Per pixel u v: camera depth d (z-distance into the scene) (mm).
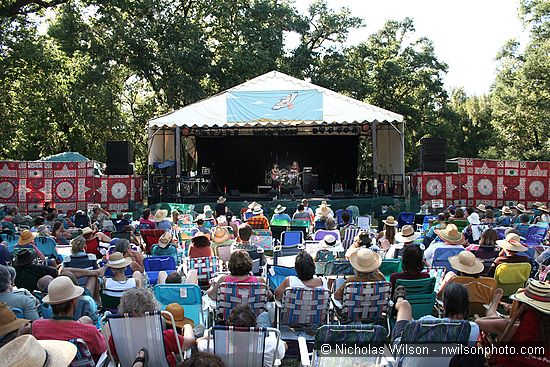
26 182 21281
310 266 5832
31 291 6711
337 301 6016
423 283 5883
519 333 4109
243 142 27781
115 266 6137
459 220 12125
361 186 25953
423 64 41250
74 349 3525
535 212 16562
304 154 27828
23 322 4270
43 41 25391
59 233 11664
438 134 42500
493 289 5723
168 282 6273
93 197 21547
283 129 26391
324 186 27938
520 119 35750
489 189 22297
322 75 35188
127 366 4258
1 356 3008
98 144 34344
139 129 38375
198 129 26219
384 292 5758
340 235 11445
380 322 6219
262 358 4168
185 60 30250
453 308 4266
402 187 22906
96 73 29406
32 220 14633
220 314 5859
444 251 8008
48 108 29406
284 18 34656
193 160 29844
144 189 24688
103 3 27672
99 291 6832
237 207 18984
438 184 22109
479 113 47469
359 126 26078
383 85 39562
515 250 6703
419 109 42562
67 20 29297
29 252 6781
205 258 7809
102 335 4559
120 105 36219
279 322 5898
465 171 22172
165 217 13039
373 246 8852
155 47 31359
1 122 25391
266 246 11141
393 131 25438
